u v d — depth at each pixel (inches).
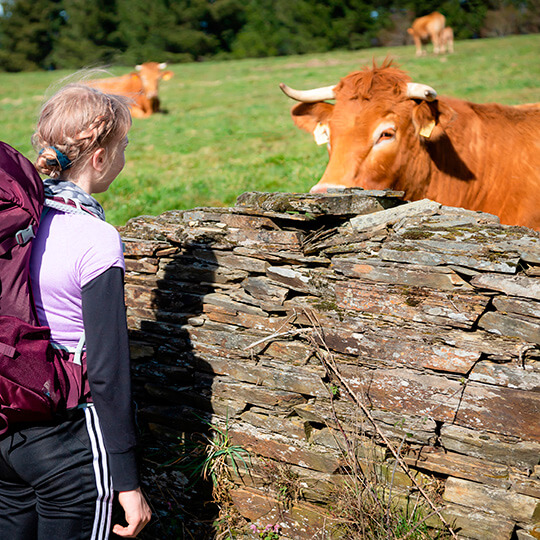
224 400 102.9
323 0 2348.7
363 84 175.6
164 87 1176.8
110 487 73.9
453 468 86.2
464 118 180.5
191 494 106.3
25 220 67.2
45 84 1412.4
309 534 96.7
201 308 106.7
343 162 174.6
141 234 112.7
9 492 74.9
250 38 2498.8
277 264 101.5
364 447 92.0
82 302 69.8
